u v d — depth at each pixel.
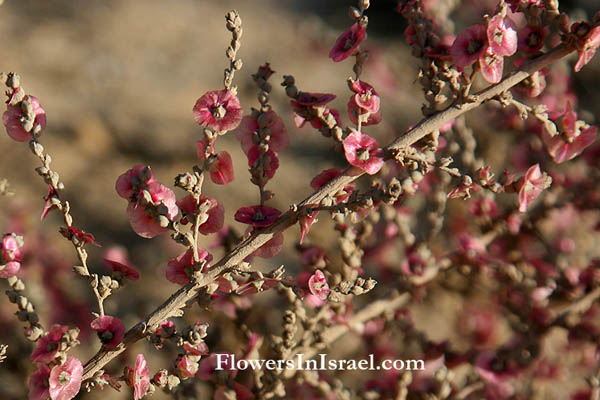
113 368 0.46
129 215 0.35
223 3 2.18
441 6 0.45
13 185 0.95
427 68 0.36
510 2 0.36
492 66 0.35
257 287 0.35
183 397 0.40
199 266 0.35
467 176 0.35
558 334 0.51
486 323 0.52
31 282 0.46
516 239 0.46
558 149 0.37
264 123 0.36
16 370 0.46
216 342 0.45
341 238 0.40
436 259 0.45
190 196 0.35
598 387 0.43
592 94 0.70
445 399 0.42
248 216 0.36
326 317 0.41
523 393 0.45
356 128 0.36
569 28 0.36
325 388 0.41
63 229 0.35
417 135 0.36
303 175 1.06
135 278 0.36
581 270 0.46
